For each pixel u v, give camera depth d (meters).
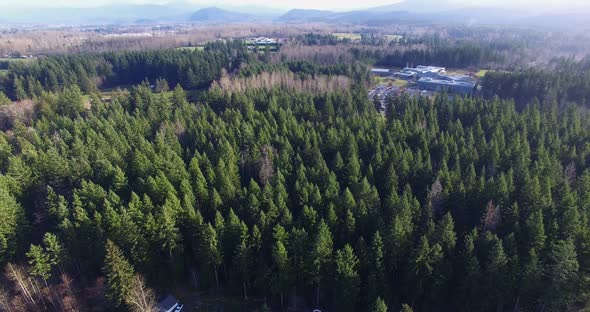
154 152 78.06
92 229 56.66
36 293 54.34
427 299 52.38
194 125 95.69
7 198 59.09
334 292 51.62
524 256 50.41
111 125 94.69
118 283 50.16
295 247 52.31
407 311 42.22
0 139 86.00
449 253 51.03
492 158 73.69
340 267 49.12
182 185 63.28
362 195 62.19
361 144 82.81
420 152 76.25
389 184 68.00
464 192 61.47
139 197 63.22
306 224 56.44
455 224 60.47
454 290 51.19
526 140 81.12
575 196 58.62
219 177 68.25
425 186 68.81
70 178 70.94
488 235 50.00
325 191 63.34
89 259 58.09
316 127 95.12
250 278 55.69
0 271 56.66
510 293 50.06
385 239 52.28
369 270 51.47
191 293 58.22
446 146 77.25
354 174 70.19
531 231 50.59
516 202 57.25
